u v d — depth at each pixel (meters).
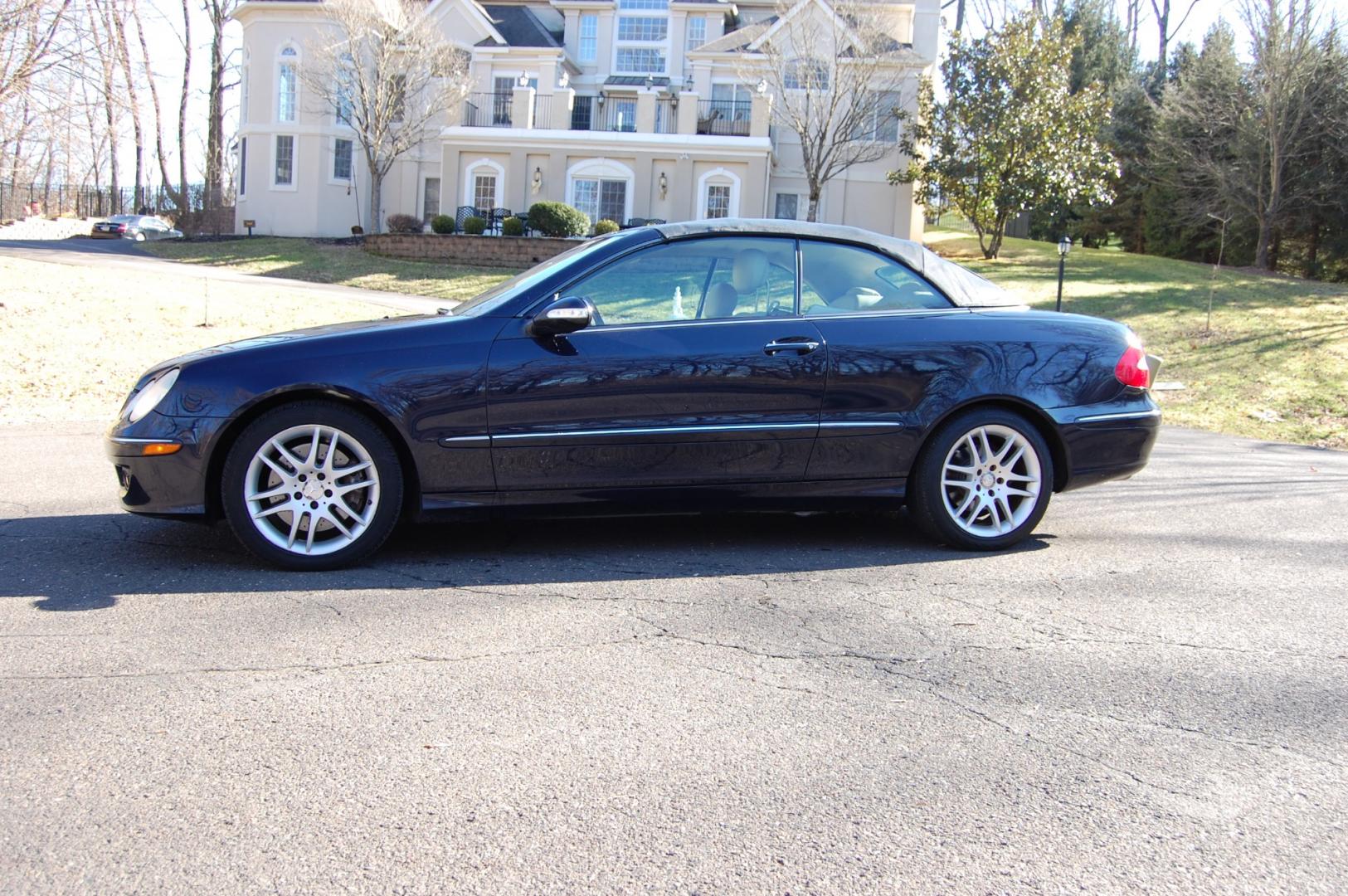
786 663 3.39
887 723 2.95
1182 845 2.33
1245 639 3.71
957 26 46.59
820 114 28.53
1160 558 4.88
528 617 3.79
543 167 30.84
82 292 15.24
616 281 4.64
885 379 4.68
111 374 10.72
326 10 31.31
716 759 2.70
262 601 3.94
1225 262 34.53
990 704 3.09
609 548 4.86
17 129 13.52
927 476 4.80
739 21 35.69
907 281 4.94
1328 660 3.51
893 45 30.42
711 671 3.30
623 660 3.38
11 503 5.57
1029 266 27.41
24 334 11.99
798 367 4.60
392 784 2.53
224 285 19.44
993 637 3.68
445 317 4.64
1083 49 42.22
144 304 14.95
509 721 2.90
